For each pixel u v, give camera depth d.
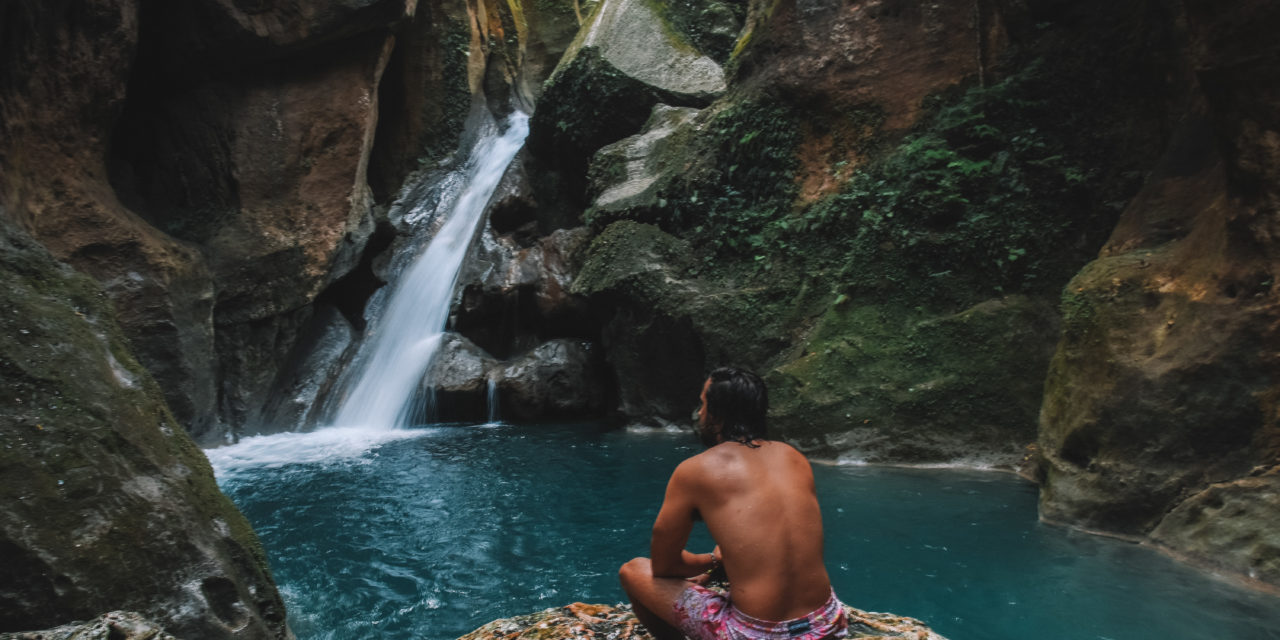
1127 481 5.90
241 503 7.83
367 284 15.55
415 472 9.05
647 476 8.48
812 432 9.03
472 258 14.77
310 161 13.20
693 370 11.36
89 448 3.59
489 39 19.47
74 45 9.88
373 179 17.19
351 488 8.37
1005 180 9.30
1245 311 5.49
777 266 10.91
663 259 11.84
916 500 7.05
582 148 15.36
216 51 12.39
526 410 12.82
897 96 10.84
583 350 13.45
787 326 10.38
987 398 8.48
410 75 17.23
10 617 3.12
